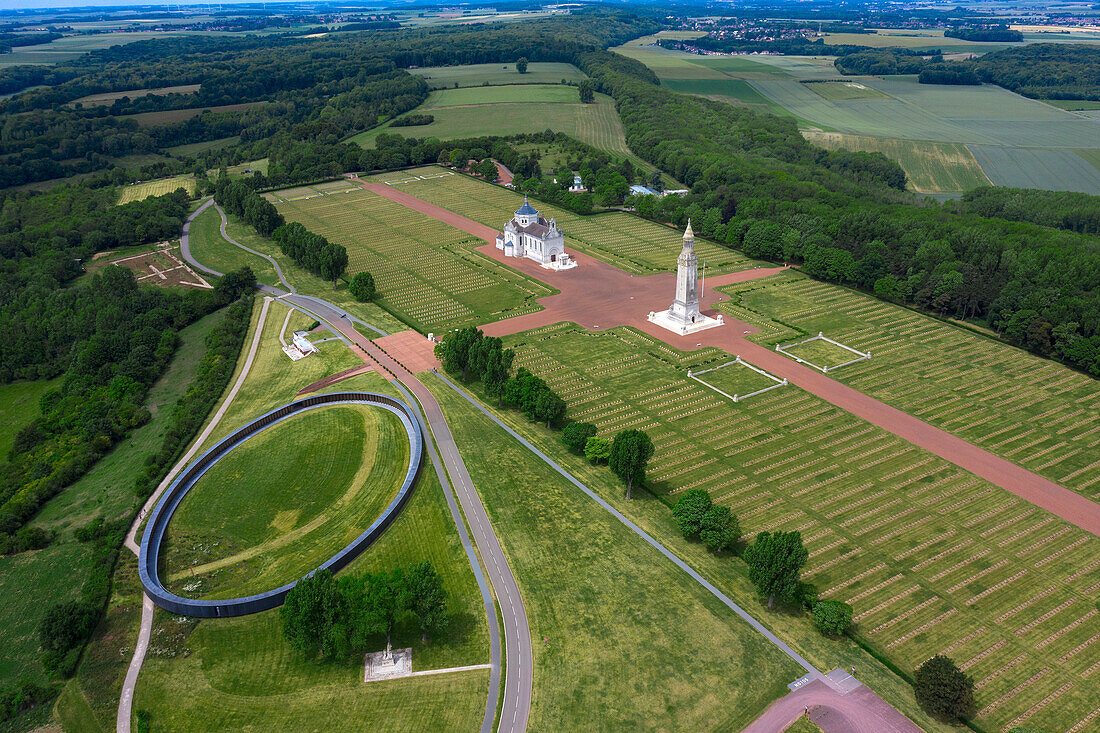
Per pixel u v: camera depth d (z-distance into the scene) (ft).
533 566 443.73
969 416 615.16
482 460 551.18
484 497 508.12
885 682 364.99
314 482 531.09
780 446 573.74
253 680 371.15
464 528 477.36
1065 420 607.37
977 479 531.09
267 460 558.97
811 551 460.14
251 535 479.82
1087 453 561.43
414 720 347.36
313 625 371.15
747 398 644.69
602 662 376.48
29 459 588.91
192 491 525.34
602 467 543.80
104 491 540.11
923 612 411.54
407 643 391.24
